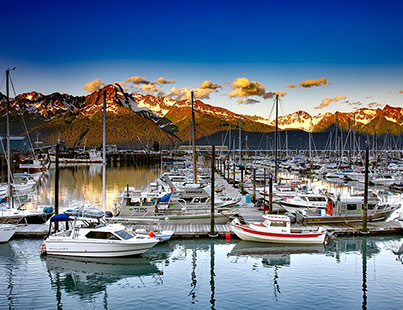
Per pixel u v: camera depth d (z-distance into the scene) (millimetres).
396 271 26125
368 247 31328
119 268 26641
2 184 65375
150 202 36344
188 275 25344
